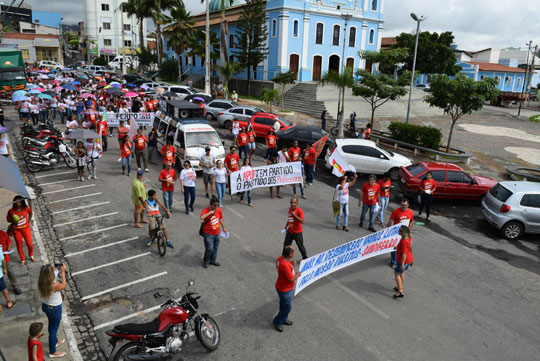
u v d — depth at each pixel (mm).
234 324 7855
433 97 22297
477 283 9969
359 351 7242
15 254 10203
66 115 27812
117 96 30875
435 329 8008
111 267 9820
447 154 22203
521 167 20453
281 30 42625
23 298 8422
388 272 10273
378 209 12992
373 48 49000
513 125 37875
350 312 8438
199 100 30062
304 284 8414
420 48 53594
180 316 6664
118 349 6586
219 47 51719
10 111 30484
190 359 6867
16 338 7207
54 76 45969
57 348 7027
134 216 12078
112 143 22781
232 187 14016
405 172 16156
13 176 8875
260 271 9883
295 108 38062
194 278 9445
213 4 58656
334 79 25484
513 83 70188
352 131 27719
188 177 12906
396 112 39188
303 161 17422
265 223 12914
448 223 14156
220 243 11312
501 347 7594
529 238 13188
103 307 8266
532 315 8711
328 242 11758
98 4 85125
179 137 17625
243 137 19734
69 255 10336
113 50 88000
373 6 47812
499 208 13008
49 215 12742
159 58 58688
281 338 7508
